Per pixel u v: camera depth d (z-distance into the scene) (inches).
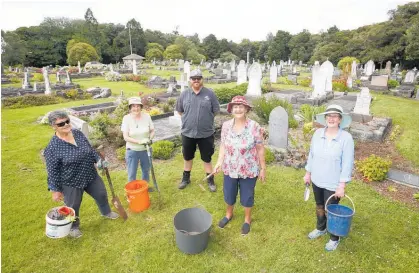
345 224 111.1
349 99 511.5
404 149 245.8
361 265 112.0
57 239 128.6
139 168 209.8
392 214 146.4
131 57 1648.6
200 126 160.9
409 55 1349.7
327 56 1907.0
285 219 142.7
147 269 110.8
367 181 186.5
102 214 143.9
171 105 421.1
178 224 128.6
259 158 127.2
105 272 110.0
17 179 191.2
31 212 151.5
